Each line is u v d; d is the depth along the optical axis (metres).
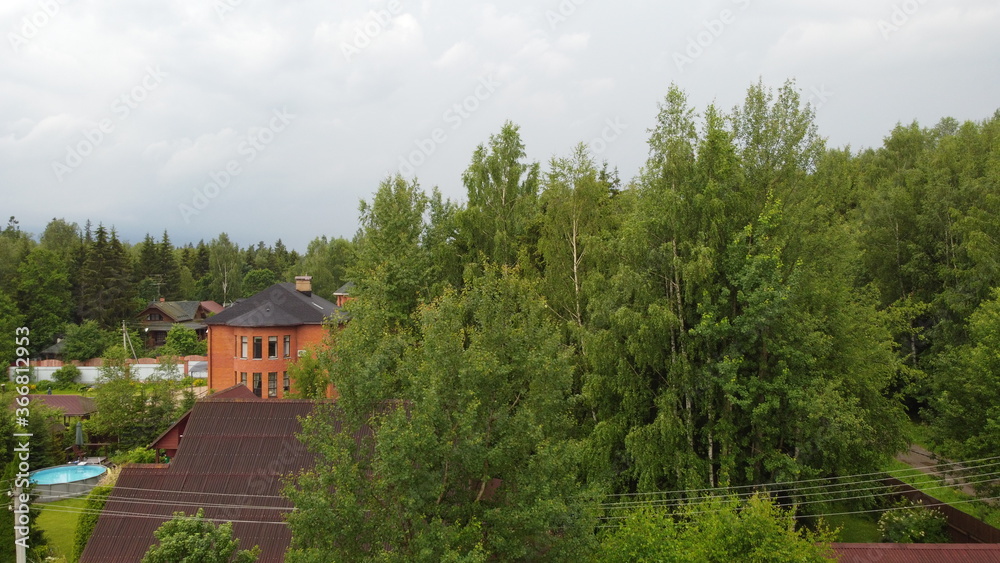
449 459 14.30
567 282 29.33
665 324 21.97
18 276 79.75
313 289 88.62
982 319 25.02
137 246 119.81
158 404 40.25
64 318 78.19
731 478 21.77
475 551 12.62
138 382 41.94
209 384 48.81
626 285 22.98
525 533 14.55
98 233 83.38
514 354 16.48
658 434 21.81
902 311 35.59
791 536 16.53
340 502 13.62
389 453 13.52
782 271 22.95
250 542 19.23
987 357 23.36
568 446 16.28
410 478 13.44
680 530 18.75
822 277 24.28
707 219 22.66
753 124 24.25
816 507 21.95
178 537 13.88
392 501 14.20
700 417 23.39
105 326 80.44
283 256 131.38
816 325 22.25
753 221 23.12
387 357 16.02
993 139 46.44
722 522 16.84
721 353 22.98
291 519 14.03
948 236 40.50
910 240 43.00
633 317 22.22
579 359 26.61
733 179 22.89
